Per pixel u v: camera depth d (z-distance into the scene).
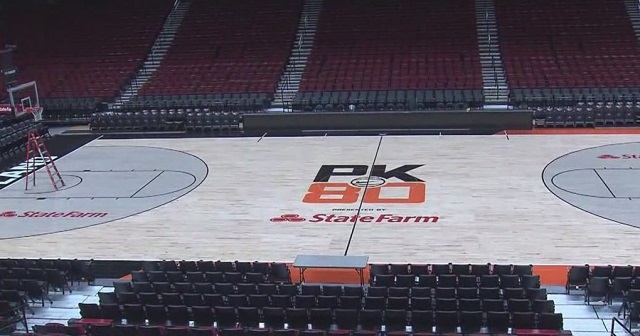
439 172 20.53
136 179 21.20
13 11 37.47
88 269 13.91
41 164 23.27
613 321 10.57
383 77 30.03
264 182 20.30
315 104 28.19
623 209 16.88
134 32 35.25
